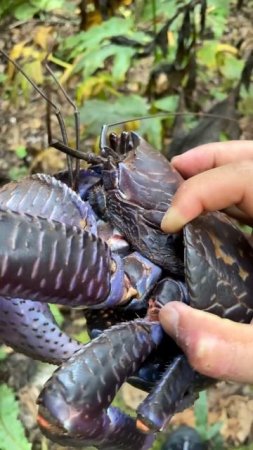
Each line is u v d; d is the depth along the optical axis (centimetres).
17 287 21
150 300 26
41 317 26
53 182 26
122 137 28
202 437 48
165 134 63
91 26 75
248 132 67
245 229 47
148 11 68
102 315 27
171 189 27
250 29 85
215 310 25
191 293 25
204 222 27
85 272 22
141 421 23
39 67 75
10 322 25
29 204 25
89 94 69
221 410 53
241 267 27
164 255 27
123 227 27
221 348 24
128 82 76
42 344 26
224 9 74
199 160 33
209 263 25
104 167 28
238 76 69
